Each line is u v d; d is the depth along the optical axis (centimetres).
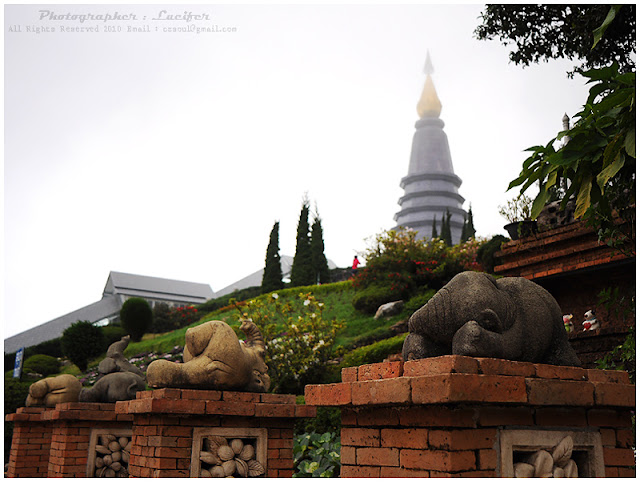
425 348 349
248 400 541
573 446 317
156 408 498
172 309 2861
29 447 903
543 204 363
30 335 2886
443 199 6203
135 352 2050
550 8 780
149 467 509
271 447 546
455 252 1806
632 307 652
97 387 788
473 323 322
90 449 761
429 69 6619
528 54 826
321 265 2683
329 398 351
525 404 294
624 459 335
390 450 316
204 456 511
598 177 331
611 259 650
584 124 348
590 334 669
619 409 340
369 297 1764
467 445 283
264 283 2781
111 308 3444
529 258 779
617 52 737
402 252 1847
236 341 550
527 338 345
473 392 277
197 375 526
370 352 1217
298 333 1175
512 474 292
